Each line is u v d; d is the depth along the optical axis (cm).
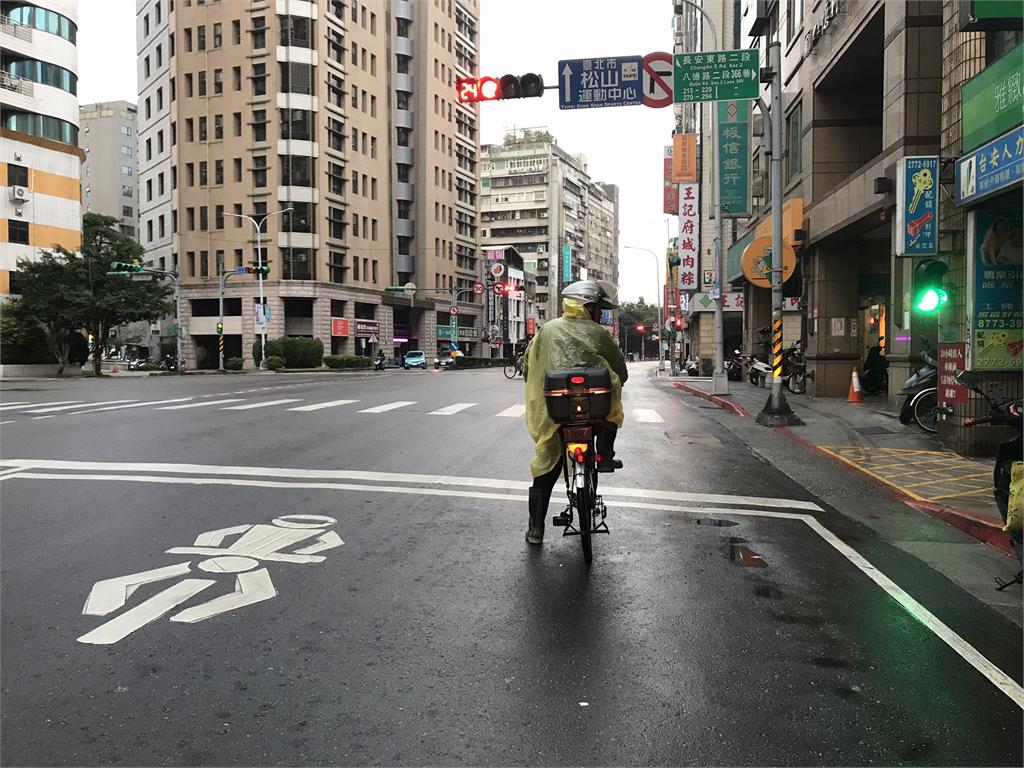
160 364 5847
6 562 463
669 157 4597
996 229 887
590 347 486
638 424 1335
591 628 374
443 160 7462
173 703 290
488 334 8500
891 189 1266
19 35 4309
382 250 6469
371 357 6212
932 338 1320
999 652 357
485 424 1252
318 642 351
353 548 508
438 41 7338
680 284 3331
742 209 2225
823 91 1803
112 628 363
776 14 2212
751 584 452
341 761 252
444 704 293
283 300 5462
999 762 259
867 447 1012
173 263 5947
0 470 789
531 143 11638
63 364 4103
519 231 11688
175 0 5716
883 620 397
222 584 429
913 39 1245
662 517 626
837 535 581
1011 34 894
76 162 4631
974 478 793
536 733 272
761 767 253
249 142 5491
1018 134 745
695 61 1322
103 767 246
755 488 762
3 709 284
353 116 6012
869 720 288
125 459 865
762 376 2494
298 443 1006
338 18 5806
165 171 6134
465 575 456
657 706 295
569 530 529
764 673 327
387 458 889
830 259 1803
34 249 4375
